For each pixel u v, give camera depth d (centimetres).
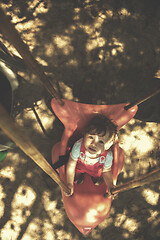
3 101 190
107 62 299
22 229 255
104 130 187
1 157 225
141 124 288
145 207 268
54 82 287
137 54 304
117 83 294
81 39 302
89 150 192
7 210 257
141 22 317
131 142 283
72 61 295
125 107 219
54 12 308
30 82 284
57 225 258
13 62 260
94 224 214
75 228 259
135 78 298
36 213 259
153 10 324
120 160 240
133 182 135
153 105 291
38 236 254
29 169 268
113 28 310
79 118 219
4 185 262
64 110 218
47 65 291
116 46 304
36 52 293
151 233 262
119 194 269
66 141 217
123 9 318
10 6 304
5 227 254
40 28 301
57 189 266
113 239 258
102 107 220
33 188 264
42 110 281
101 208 210
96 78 293
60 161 212
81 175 221
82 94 288
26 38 297
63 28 303
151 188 273
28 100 281
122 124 222
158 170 108
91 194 212
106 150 199
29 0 308
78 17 308
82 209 208
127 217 265
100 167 205
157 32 316
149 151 284
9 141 194
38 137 275
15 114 276
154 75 301
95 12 312
